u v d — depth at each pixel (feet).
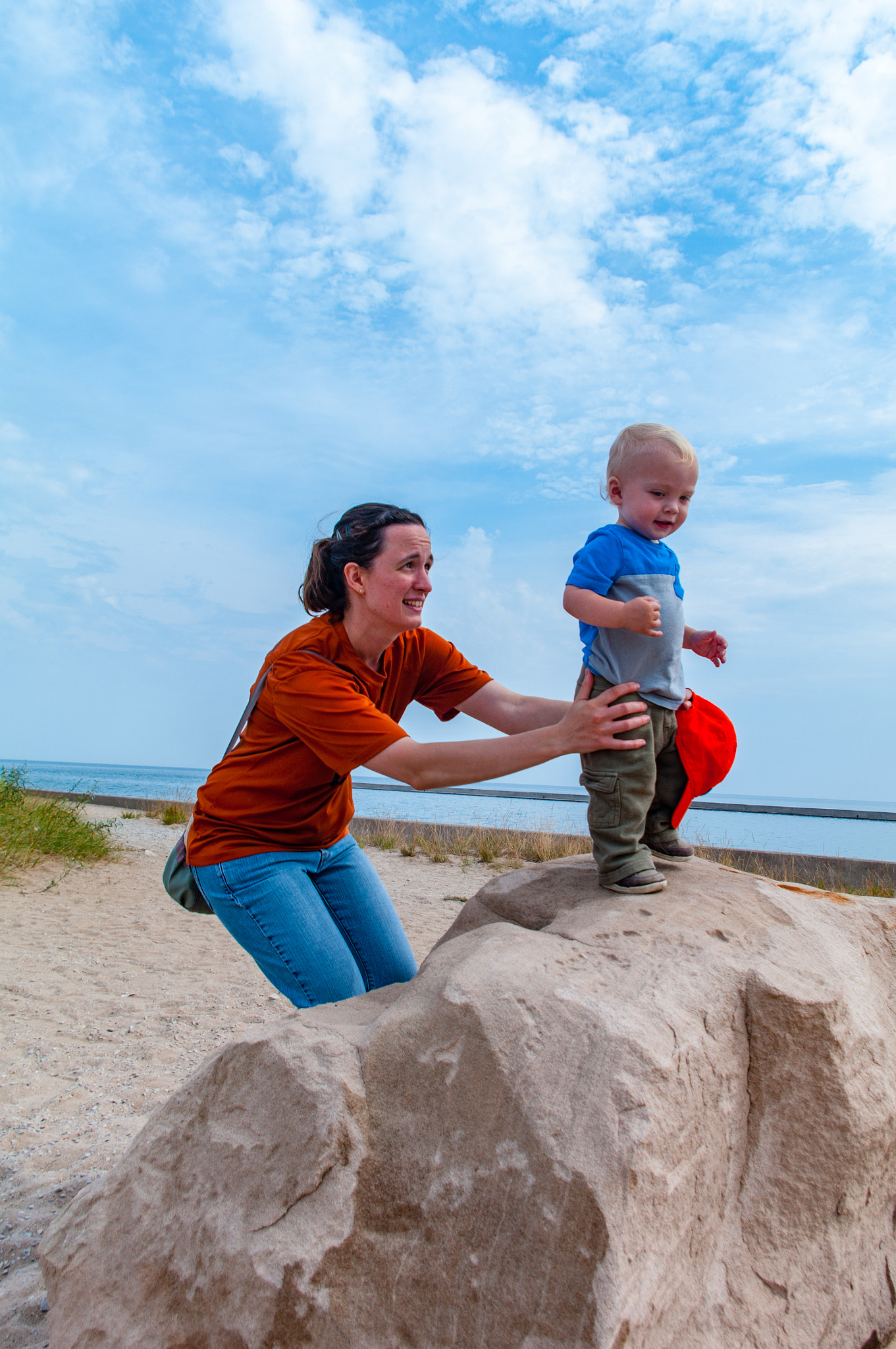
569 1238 4.58
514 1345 4.55
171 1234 5.52
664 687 7.55
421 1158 5.13
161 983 17.67
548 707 9.11
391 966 8.83
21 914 23.39
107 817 51.83
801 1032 5.99
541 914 7.34
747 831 63.77
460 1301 4.75
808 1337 5.72
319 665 7.72
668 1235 4.90
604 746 6.85
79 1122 10.91
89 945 20.74
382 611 8.00
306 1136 5.30
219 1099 5.78
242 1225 5.28
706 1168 5.37
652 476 7.93
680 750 7.70
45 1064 12.92
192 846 8.29
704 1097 5.39
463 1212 4.91
